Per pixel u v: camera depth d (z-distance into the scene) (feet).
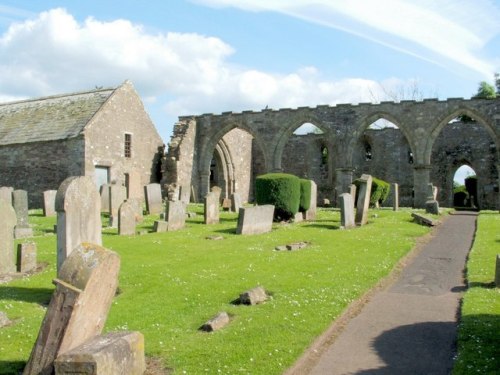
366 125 120.98
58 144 108.17
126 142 117.70
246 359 24.07
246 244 54.90
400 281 41.45
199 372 22.68
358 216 72.95
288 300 33.68
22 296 34.68
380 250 52.16
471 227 72.02
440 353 26.20
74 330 20.90
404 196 144.46
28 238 58.44
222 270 41.88
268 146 128.06
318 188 151.43
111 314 30.48
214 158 144.77
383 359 25.41
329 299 33.96
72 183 34.30
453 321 31.07
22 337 26.37
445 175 142.10
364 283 38.91
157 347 25.46
